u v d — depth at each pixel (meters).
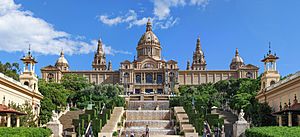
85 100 127.50
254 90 122.06
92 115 76.81
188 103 97.19
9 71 120.25
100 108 95.62
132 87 197.50
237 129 53.78
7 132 40.69
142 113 92.62
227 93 160.12
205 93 153.38
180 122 77.88
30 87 85.75
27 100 81.19
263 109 75.19
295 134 36.56
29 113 74.00
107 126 74.31
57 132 57.16
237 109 91.00
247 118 79.12
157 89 198.38
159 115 92.62
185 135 66.88
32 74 87.44
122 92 166.38
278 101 73.38
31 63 88.31
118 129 76.25
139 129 76.75
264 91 81.62
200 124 68.88
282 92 70.44
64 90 135.75
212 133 64.62
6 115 61.28
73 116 85.38
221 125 67.12
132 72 199.38
